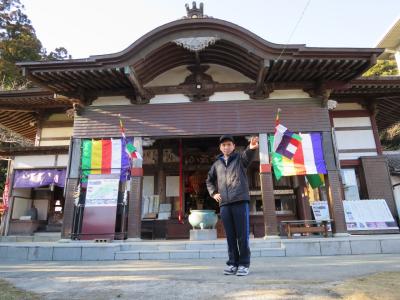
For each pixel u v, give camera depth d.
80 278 3.73
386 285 2.84
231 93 9.16
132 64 7.99
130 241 7.69
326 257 6.05
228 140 3.94
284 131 7.84
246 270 3.56
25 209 11.19
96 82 8.75
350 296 2.45
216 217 8.54
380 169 10.28
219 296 2.54
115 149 8.80
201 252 6.53
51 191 11.48
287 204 10.59
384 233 9.12
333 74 8.63
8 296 2.78
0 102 10.77
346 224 8.64
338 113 11.07
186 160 11.39
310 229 7.73
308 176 9.67
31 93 10.39
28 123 12.97
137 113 9.05
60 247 6.75
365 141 10.77
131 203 8.30
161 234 10.38
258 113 8.93
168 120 8.96
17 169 10.83
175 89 9.21
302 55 7.86
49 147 10.72
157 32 7.99
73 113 9.63
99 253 6.68
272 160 8.55
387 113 12.57
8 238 9.96
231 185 3.76
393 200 9.99
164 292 2.76
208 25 8.05
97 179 8.52
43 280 3.66
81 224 8.32
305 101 9.02
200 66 9.58
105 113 9.10
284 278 3.34
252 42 7.92
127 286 3.10
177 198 10.99
